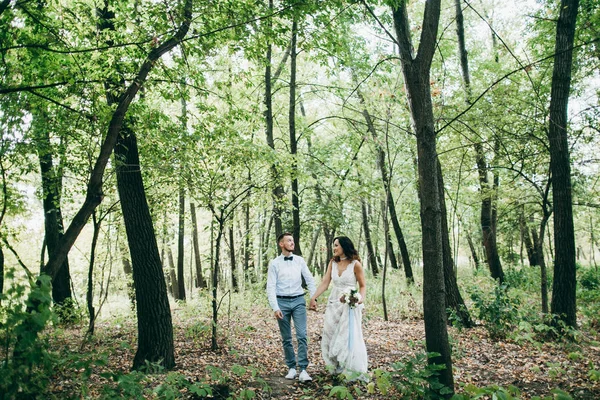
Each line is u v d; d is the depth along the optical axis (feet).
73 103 18.85
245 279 51.49
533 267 58.03
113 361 19.97
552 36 32.42
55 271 12.71
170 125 21.58
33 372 9.34
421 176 13.00
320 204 49.49
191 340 24.58
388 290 39.81
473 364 17.98
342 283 16.98
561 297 22.65
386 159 45.93
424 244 12.91
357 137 43.19
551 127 23.66
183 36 16.99
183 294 52.49
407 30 14.10
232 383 15.79
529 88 33.91
